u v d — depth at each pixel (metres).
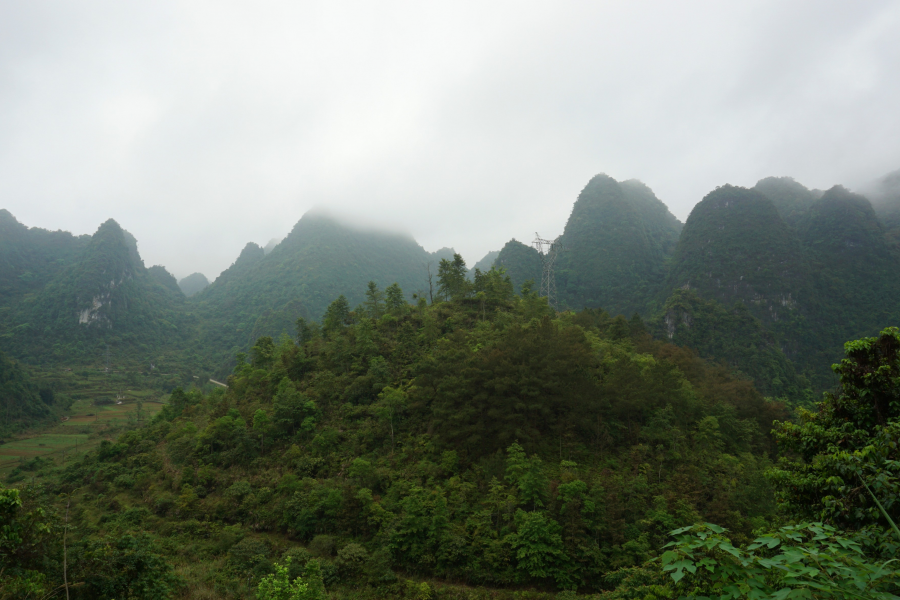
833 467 8.05
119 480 41.75
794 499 10.06
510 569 26.14
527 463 30.47
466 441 34.41
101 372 132.12
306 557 27.80
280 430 41.75
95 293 160.00
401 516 29.72
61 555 10.63
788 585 4.36
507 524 28.12
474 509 29.55
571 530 26.33
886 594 3.67
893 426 7.75
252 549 29.06
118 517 35.59
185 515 34.84
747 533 26.67
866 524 6.91
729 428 41.16
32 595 9.53
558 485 29.75
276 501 34.19
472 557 26.83
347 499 31.23
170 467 42.03
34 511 9.75
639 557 25.08
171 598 21.92
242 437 40.53
